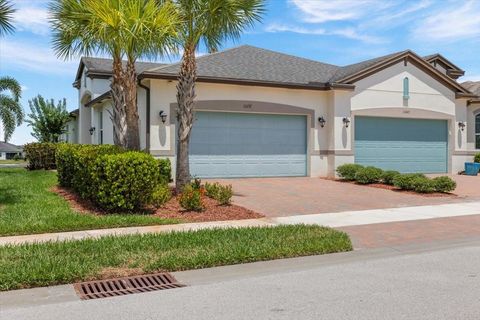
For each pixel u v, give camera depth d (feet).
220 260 24.06
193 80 45.47
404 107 72.28
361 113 69.26
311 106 67.62
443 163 76.74
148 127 58.59
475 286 20.16
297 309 17.30
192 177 59.82
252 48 76.79
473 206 44.98
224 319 16.31
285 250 25.84
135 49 42.50
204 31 44.78
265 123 65.46
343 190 55.11
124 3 38.73
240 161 63.93
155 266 22.61
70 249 25.12
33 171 78.02
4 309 17.61
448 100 76.07
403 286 20.22
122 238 27.91
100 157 37.14
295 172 67.41
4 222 32.07
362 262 24.79
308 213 40.57
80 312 17.20
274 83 63.57
